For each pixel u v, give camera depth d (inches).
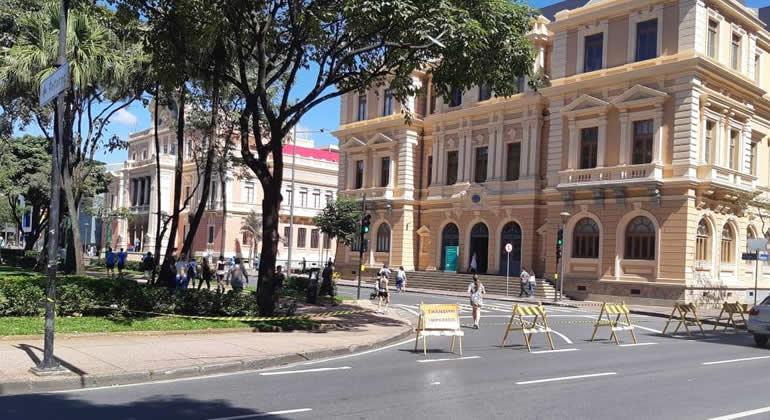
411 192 1849.2
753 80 1435.8
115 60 853.2
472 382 433.4
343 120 2046.0
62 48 408.8
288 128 738.2
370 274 1897.1
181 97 909.8
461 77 713.6
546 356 584.1
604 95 1382.9
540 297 1425.9
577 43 1446.9
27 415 316.8
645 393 408.8
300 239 2837.1
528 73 724.7
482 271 1680.6
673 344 724.7
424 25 630.5
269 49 780.0
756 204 1413.6
